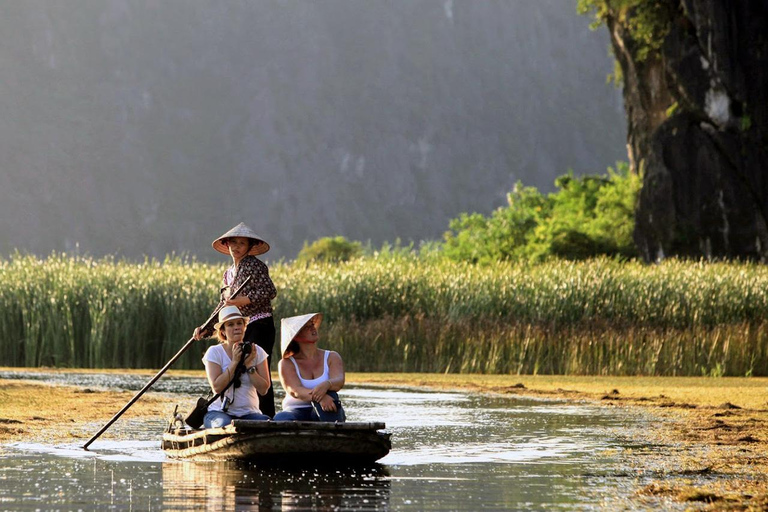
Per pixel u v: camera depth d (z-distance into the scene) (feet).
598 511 68.39
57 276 267.18
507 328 253.24
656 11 465.88
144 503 70.59
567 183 613.52
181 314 259.80
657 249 465.06
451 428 123.54
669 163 461.78
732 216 448.65
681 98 463.01
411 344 257.14
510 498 73.46
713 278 278.87
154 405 150.82
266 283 108.99
